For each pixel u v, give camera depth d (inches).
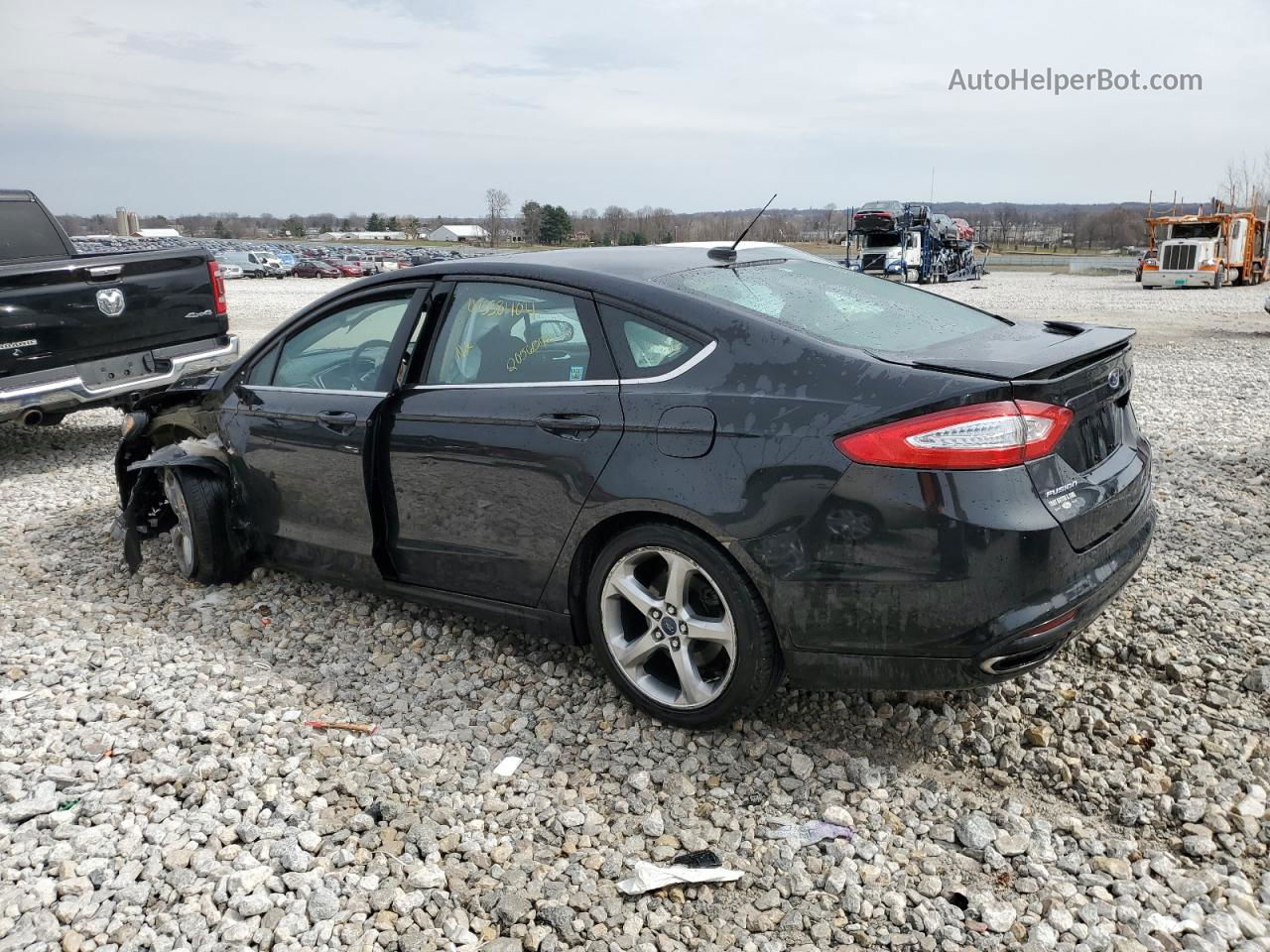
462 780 126.3
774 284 146.5
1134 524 129.4
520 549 143.2
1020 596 110.7
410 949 97.8
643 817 117.8
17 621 179.8
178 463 183.8
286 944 98.5
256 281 1908.2
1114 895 102.7
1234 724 132.5
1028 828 113.2
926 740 131.8
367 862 111.0
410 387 156.1
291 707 146.1
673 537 125.7
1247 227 1398.9
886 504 111.0
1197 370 479.2
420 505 154.8
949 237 1728.6
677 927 100.6
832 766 126.3
